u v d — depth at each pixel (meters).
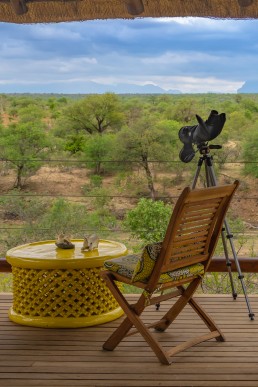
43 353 2.89
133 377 2.60
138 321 2.79
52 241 3.81
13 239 8.88
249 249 7.36
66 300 3.28
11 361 2.78
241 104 19.47
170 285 2.84
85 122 21.59
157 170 16.72
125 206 15.64
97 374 2.63
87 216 9.99
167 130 16.98
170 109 19.95
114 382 2.54
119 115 21.97
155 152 16.55
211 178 3.72
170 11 2.98
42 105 24.58
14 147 17.34
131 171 16.97
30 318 3.31
